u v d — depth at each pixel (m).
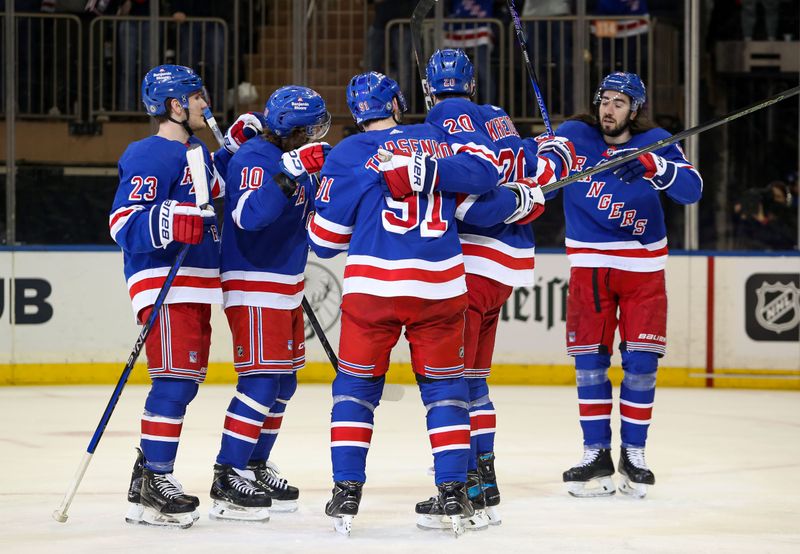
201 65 34.72
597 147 15.88
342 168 12.58
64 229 33.75
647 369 15.45
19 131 33.75
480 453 13.84
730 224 33.62
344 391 12.60
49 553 11.58
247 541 12.19
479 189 12.49
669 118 33.94
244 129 14.33
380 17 34.78
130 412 24.44
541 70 34.25
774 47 33.56
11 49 31.45
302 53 33.47
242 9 35.59
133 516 13.23
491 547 11.90
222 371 30.44
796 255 30.19
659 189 15.39
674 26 33.81
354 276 12.49
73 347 30.19
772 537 12.52
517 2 34.44
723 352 30.36
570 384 30.59
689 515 13.89
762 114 33.59
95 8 34.38
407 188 12.12
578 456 18.78
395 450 19.38
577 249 15.88
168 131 13.51
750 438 21.05
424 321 12.46
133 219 12.81
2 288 29.91
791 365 30.12
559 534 12.64
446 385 12.54
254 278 13.62
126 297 30.36
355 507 12.39
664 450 19.53
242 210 13.11
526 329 30.70
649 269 15.65
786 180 33.50
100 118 34.00
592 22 33.91
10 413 24.23
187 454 18.61
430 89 13.58
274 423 14.38
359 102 12.88
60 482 16.14
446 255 12.45
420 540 12.25
